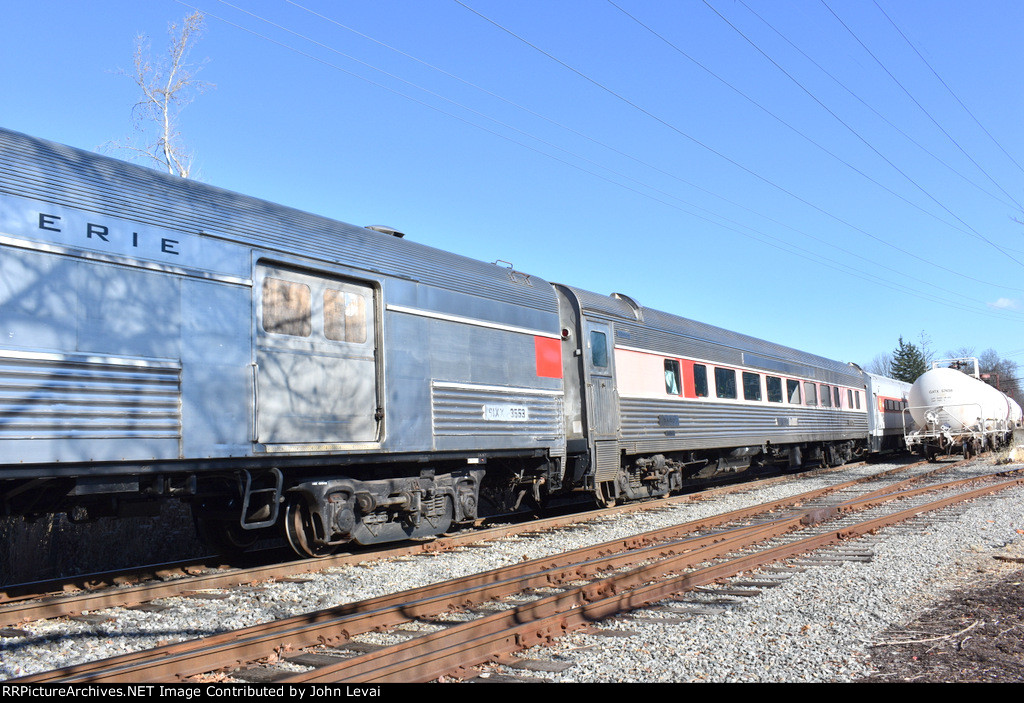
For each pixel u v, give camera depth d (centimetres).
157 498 738
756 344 1931
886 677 453
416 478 923
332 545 859
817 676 455
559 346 1169
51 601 607
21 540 925
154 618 596
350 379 837
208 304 702
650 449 1401
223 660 458
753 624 568
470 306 1002
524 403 1075
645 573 723
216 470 737
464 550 902
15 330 569
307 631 506
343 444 820
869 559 814
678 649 509
